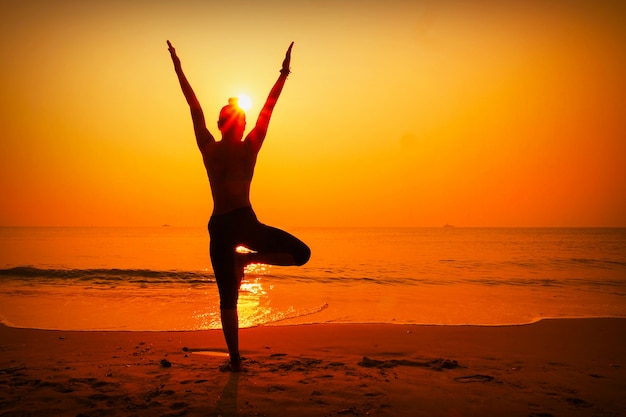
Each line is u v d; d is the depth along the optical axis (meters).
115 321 8.12
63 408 3.42
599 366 4.96
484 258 28.36
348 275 18.02
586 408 3.54
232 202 3.76
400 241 60.00
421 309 9.75
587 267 22.44
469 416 3.33
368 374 4.39
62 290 13.04
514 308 10.02
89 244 45.59
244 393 3.76
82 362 4.95
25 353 5.51
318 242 56.59
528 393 3.88
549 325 7.73
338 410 3.40
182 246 42.34
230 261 3.94
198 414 3.31
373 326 7.57
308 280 16.33
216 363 4.86
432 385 4.06
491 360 5.20
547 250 38.91
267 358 5.15
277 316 8.75
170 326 7.63
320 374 4.37
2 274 16.94
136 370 4.52
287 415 3.30
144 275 17.03
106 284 14.69
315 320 8.32
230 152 3.80
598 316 9.10
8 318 8.41
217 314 8.91
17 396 3.69
